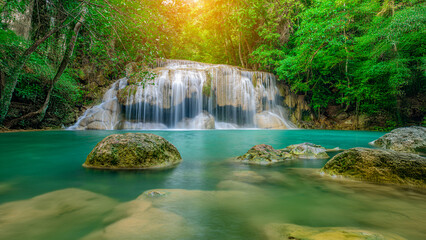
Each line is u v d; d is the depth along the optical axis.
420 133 4.92
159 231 1.18
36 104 9.56
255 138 7.94
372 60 14.12
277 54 18.78
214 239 1.09
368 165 2.40
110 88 13.88
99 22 6.49
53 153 4.02
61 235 1.12
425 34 11.95
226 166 3.12
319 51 15.45
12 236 1.10
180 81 14.37
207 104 15.27
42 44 8.53
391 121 15.73
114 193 1.86
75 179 2.32
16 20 7.85
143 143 3.12
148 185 2.13
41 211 1.43
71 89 10.52
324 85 19.88
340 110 18.70
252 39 22.72
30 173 2.56
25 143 5.29
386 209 1.53
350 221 1.32
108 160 2.93
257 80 16.88
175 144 5.95
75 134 8.05
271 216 1.40
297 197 1.79
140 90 13.37
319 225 1.26
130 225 1.24
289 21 19.69
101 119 12.26
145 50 6.22
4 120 8.24
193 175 2.56
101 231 1.17
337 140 7.44
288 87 19.12
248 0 18.25
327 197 1.80
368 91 15.66
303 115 18.97
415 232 1.16
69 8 7.27
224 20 20.36
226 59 26.27
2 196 1.74
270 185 2.15
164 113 14.10
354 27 16.42
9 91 7.23
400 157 2.39
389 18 12.26
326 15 14.73
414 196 1.82
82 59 13.00
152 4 6.27
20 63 6.85
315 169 2.92
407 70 12.93
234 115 16.00
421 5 10.80
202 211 1.47
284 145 5.96
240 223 1.29
